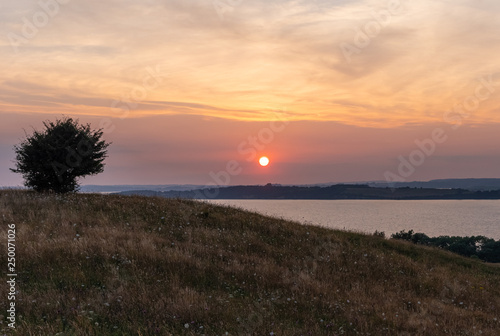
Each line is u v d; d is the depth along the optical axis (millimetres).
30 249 9812
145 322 6301
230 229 17797
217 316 7102
